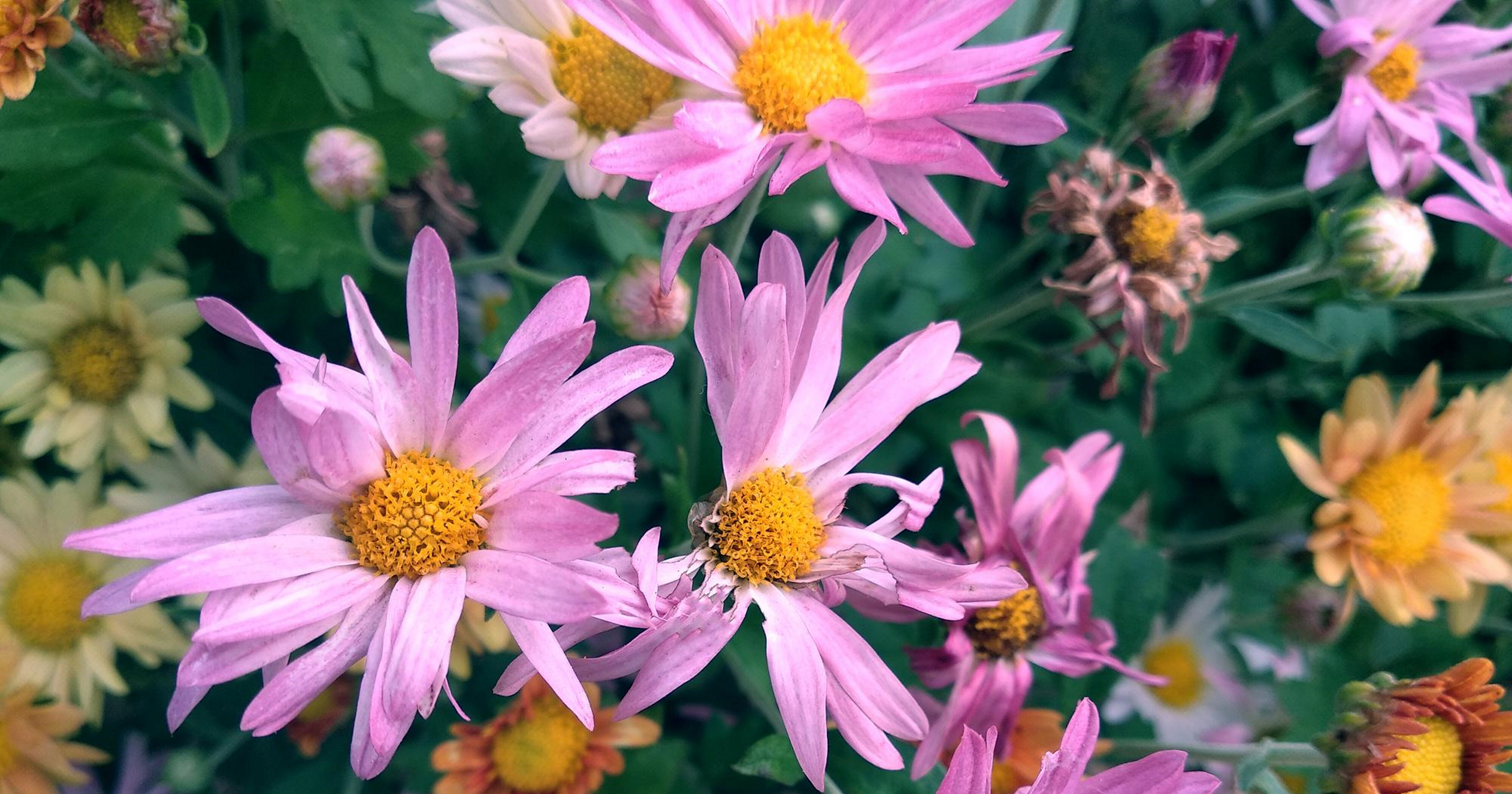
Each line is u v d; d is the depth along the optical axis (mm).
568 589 168
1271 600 261
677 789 236
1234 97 269
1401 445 237
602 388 181
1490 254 253
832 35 207
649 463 253
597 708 231
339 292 219
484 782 229
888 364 198
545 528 172
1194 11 271
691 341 232
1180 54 228
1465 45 239
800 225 255
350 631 175
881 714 188
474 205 247
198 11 217
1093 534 249
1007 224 266
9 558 220
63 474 232
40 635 221
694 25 198
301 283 216
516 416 177
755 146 200
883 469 246
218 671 168
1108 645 220
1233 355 268
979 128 206
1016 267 264
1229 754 223
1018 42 205
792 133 197
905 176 204
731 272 187
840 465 196
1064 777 180
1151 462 263
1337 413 250
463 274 258
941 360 197
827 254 191
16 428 226
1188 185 258
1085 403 264
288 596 172
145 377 220
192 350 234
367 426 175
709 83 199
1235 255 271
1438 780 211
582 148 211
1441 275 265
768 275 190
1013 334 258
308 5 203
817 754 182
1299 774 234
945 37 207
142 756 246
